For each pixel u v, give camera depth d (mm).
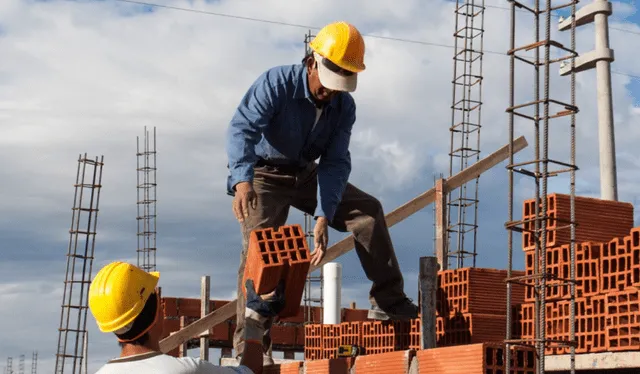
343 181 7266
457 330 9242
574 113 5867
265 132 7180
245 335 4551
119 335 3988
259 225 7457
